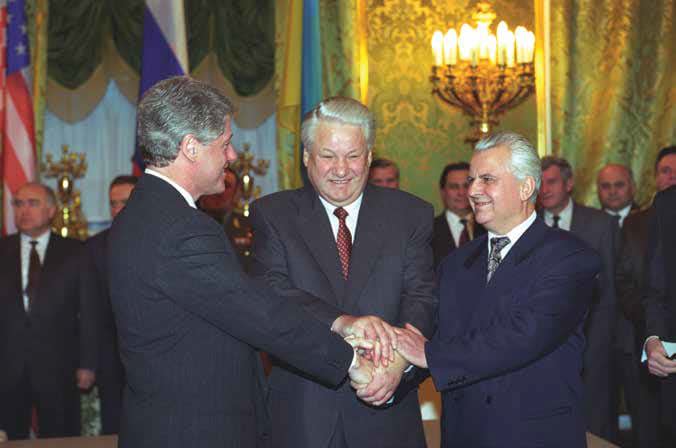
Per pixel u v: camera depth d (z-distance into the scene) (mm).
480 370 3068
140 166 6711
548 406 3105
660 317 4059
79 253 6023
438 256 6348
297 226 3387
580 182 7500
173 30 6777
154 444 2697
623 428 7102
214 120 2809
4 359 5832
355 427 3254
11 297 5879
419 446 3355
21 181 6652
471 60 7070
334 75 7309
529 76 7152
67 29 7234
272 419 3326
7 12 6742
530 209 3240
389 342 3131
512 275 3152
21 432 5875
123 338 2770
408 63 7699
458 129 7738
